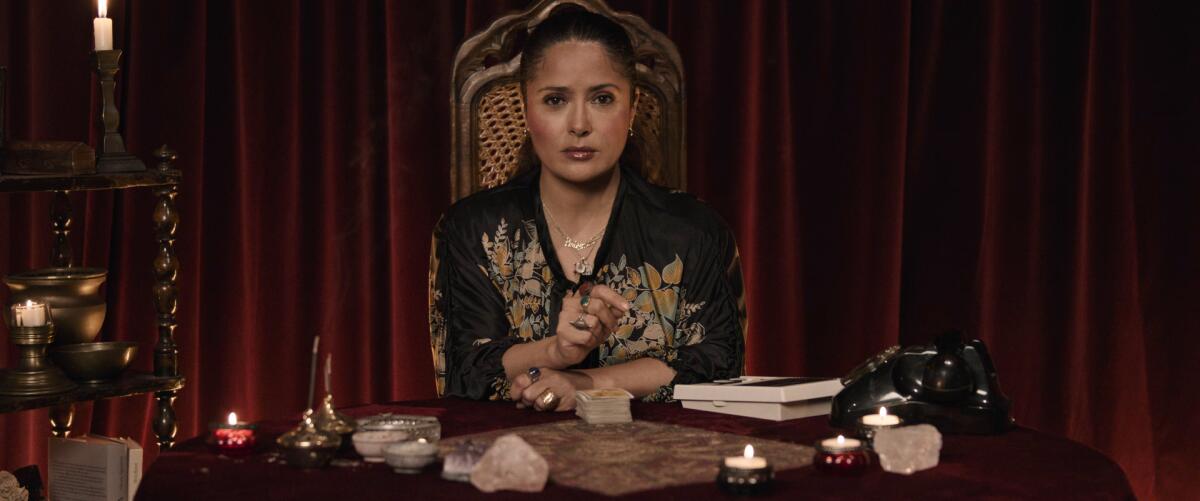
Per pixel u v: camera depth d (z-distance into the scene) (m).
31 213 3.22
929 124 3.51
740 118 3.41
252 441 1.75
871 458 1.69
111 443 2.49
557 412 2.11
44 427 3.24
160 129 3.27
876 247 3.44
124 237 3.28
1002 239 3.50
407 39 3.34
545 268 2.54
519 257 2.54
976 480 1.57
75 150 2.55
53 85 3.20
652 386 2.26
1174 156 3.51
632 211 2.57
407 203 3.36
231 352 3.37
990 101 3.45
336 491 1.54
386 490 1.54
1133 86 3.50
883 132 3.42
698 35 3.39
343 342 3.42
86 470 2.49
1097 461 1.69
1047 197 3.52
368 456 1.70
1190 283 3.50
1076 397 3.50
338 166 3.39
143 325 3.30
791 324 3.46
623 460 1.68
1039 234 3.51
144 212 3.28
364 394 3.44
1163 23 3.48
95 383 2.62
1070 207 3.49
